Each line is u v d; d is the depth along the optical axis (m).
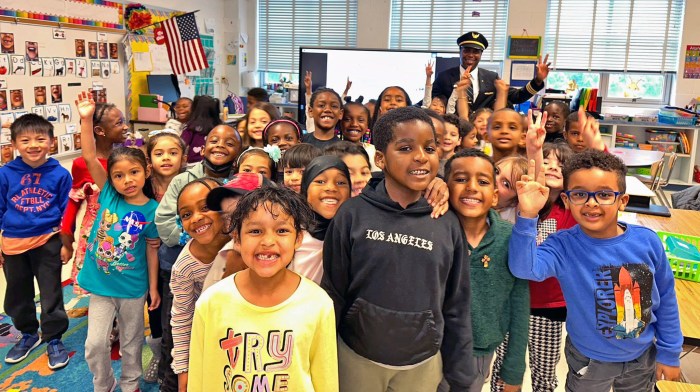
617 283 1.48
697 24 6.54
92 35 4.91
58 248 2.52
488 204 1.49
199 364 1.30
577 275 1.52
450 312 1.38
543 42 6.93
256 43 7.79
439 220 1.35
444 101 4.21
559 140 3.15
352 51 6.52
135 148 2.11
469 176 1.47
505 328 1.54
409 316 1.29
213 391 1.26
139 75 5.61
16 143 2.43
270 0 7.64
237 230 1.24
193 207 1.59
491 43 7.04
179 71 5.62
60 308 2.52
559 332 1.89
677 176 6.85
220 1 7.34
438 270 1.30
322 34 7.54
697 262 1.98
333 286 1.37
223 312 1.24
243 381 1.21
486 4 6.96
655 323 1.55
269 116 2.96
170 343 1.97
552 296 1.84
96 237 2.03
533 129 1.55
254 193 1.23
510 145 2.43
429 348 1.32
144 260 2.07
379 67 6.53
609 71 6.89
